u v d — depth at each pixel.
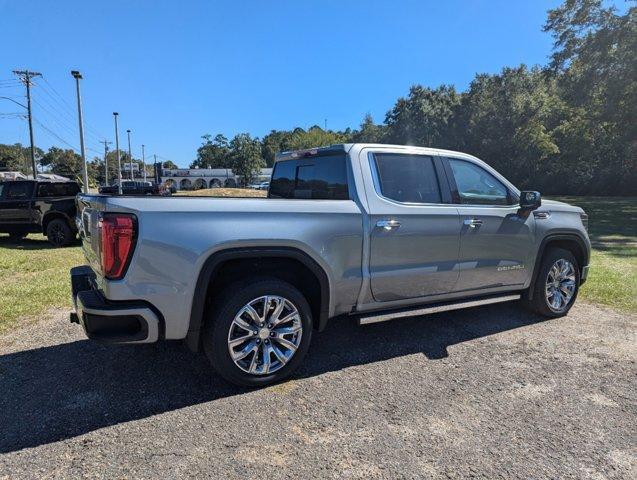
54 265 8.22
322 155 4.25
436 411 3.12
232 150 83.94
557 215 5.11
